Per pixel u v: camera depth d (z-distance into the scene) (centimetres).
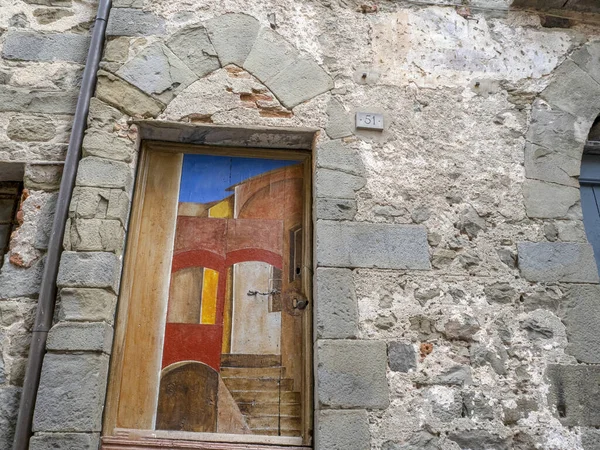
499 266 264
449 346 247
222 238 277
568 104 303
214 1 304
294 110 285
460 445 230
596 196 309
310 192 286
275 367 257
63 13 309
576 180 286
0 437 224
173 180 286
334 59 300
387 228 265
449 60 307
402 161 281
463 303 255
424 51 308
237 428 246
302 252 277
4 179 290
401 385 237
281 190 290
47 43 300
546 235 273
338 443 225
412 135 287
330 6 312
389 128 287
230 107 281
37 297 248
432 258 262
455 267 261
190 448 238
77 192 254
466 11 321
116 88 278
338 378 235
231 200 286
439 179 279
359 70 298
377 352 241
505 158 287
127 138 270
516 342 250
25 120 281
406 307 251
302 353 259
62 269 239
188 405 247
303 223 282
